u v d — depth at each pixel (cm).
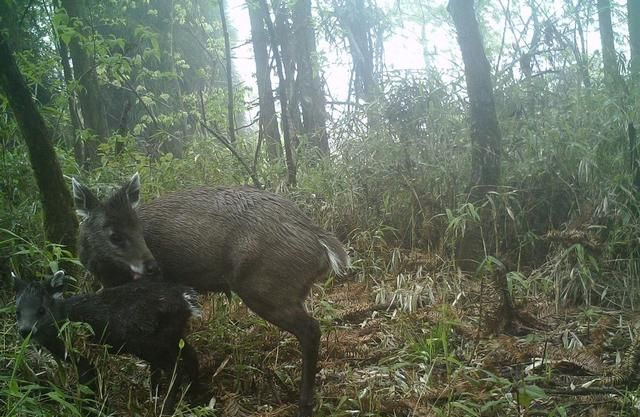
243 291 193
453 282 262
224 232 194
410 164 313
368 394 186
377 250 293
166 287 191
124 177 319
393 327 235
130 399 180
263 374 199
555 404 178
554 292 259
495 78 335
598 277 258
